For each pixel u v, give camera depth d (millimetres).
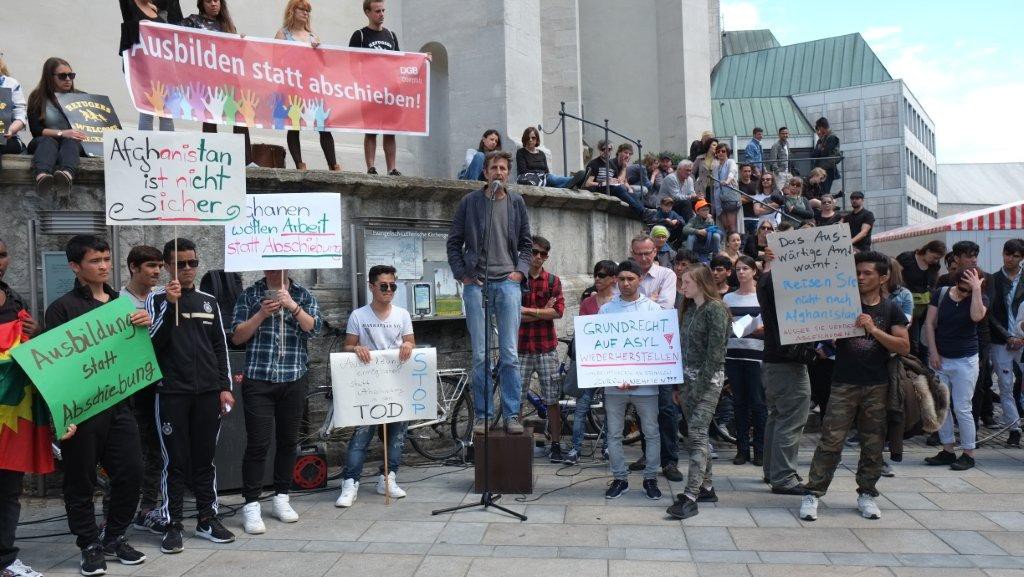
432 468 7312
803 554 4770
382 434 6152
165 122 7859
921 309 8578
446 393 7703
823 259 5641
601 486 6543
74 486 4621
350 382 5984
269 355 5582
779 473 6211
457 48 13195
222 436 6449
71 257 4785
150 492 5656
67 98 7074
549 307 7574
